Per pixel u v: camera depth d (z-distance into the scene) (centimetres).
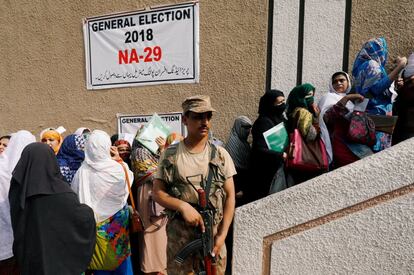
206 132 224
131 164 367
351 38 366
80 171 301
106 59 504
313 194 231
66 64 537
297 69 389
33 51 561
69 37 530
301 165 284
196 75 441
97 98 517
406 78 305
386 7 353
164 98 467
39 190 249
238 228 251
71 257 254
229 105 423
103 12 499
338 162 292
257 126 317
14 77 580
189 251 220
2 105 596
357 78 310
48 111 557
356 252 224
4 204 308
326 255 230
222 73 425
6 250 307
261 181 311
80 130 430
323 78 379
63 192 256
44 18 546
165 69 462
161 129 373
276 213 240
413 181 213
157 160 352
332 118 291
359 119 278
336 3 369
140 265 349
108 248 296
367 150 282
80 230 258
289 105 320
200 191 217
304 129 288
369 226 221
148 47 471
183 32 446
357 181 223
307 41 382
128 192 315
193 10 436
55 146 417
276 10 393
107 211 298
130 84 489
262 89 405
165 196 225
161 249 344
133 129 492
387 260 218
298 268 236
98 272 313
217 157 229
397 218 215
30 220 250
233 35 416
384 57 310
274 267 242
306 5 381
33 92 567
